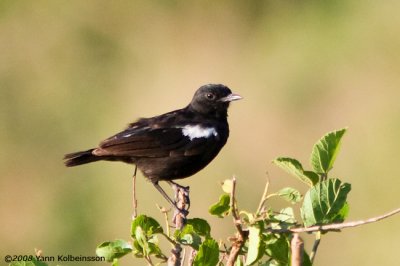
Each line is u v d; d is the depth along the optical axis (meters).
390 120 17.83
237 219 6.13
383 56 19.70
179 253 6.61
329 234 16.22
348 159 17.28
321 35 20.41
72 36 20.92
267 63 19.97
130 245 6.69
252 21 21.12
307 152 17.41
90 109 19.84
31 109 19.94
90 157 10.30
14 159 19.23
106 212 16.92
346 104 18.67
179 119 10.67
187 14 21.06
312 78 19.36
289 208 6.73
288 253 6.49
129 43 20.66
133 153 10.28
